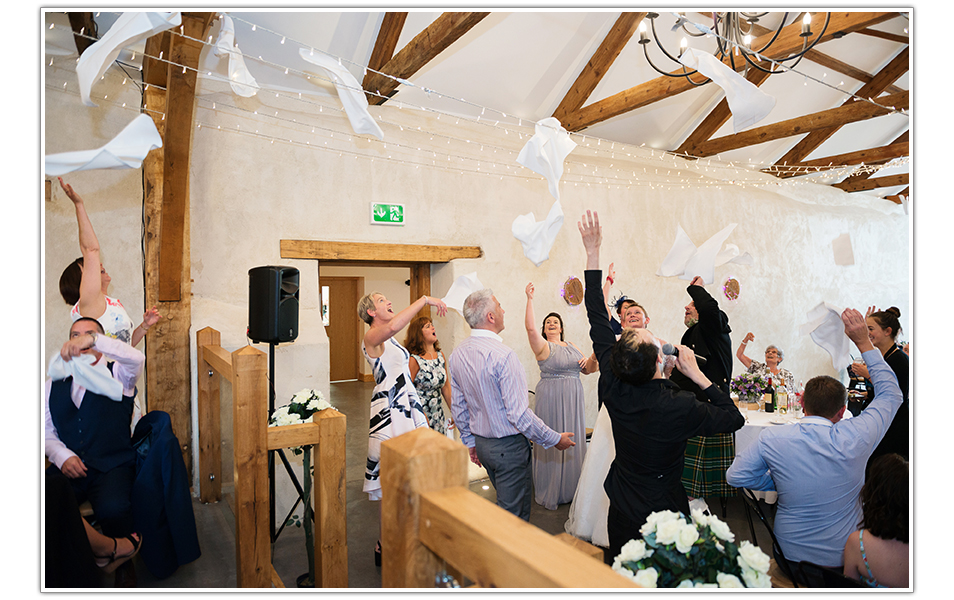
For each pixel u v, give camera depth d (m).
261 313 2.99
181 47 2.97
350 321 9.35
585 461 3.32
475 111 5.19
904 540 1.75
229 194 4.09
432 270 5.36
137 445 2.79
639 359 2.08
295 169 4.36
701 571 1.31
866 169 7.73
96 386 2.52
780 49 4.02
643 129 6.28
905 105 5.19
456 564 0.89
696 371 2.19
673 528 1.33
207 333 3.70
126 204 3.62
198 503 3.68
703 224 6.89
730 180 7.21
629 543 1.37
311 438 2.41
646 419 2.08
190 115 3.33
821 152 7.86
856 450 2.04
